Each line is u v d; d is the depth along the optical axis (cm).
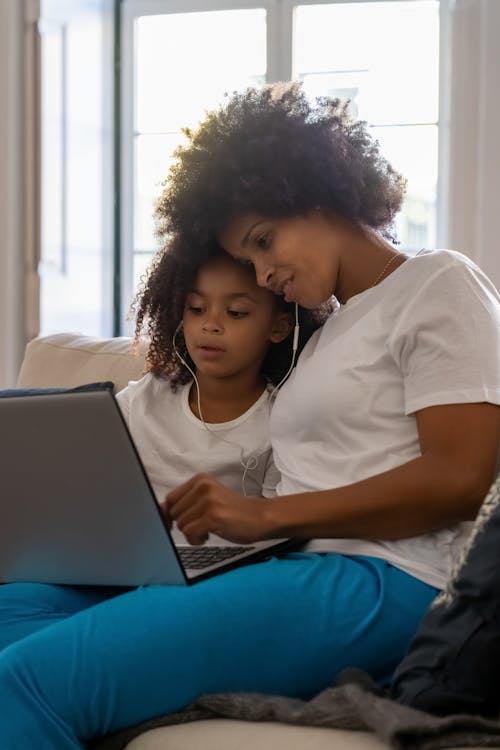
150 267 225
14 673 138
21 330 390
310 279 186
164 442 212
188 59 414
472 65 368
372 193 192
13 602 170
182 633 146
